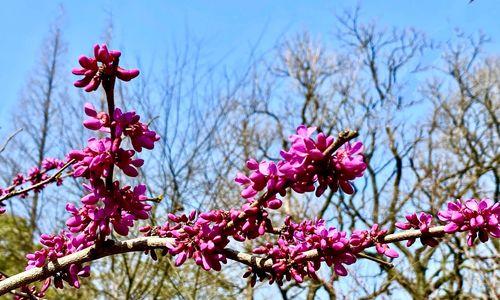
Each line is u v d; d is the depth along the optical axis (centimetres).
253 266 230
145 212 215
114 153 197
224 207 966
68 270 236
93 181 207
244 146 1143
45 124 1214
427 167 1298
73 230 223
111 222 214
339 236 225
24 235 1093
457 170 1355
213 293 977
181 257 220
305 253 226
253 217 213
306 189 198
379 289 868
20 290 302
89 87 183
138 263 887
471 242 218
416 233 227
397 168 1321
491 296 747
